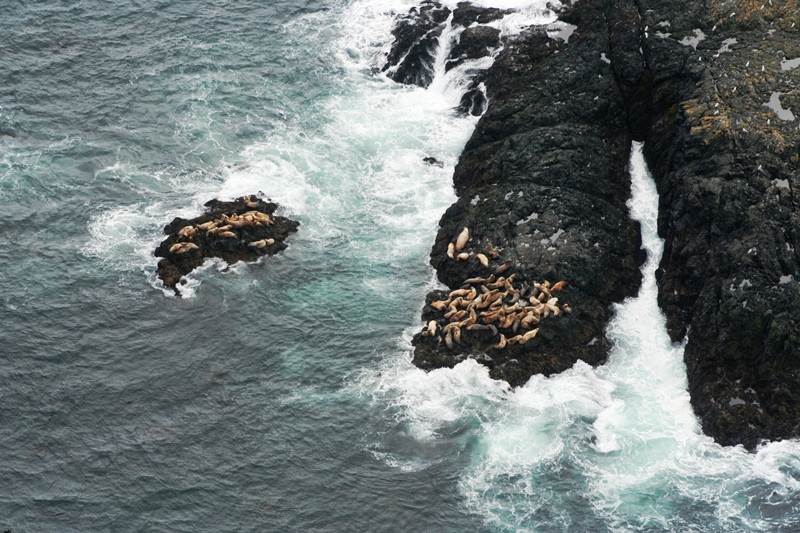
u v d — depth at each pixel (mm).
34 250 110562
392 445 93125
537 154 114125
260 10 146875
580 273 104125
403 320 104812
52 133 125375
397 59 135875
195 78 134625
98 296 105938
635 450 92938
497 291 102438
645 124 117250
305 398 97000
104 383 97750
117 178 120000
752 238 98875
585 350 100500
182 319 104062
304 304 106188
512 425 94562
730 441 92938
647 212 112062
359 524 87188
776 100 109625
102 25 142000
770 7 120500
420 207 117562
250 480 90062
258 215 112375
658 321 104125
